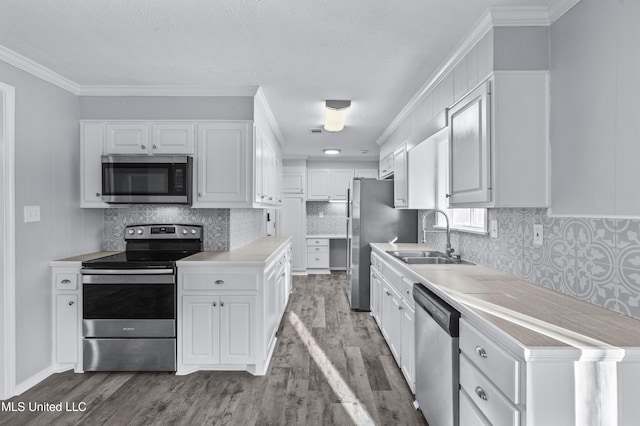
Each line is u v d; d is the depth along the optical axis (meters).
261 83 3.09
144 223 3.47
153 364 2.78
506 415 1.22
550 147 1.95
